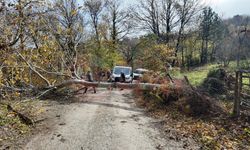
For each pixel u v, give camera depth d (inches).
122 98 736.3
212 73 694.5
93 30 1673.2
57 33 809.5
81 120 457.7
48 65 823.1
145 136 372.2
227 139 346.3
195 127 406.6
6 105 483.5
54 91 717.3
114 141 349.1
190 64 2309.3
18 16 492.4
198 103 487.2
